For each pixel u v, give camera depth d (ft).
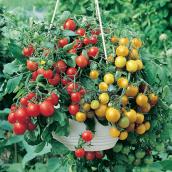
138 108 3.96
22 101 3.64
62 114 3.63
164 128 4.37
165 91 4.03
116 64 3.76
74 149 3.98
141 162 4.48
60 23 3.98
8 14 6.50
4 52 7.57
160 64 4.15
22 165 5.77
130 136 4.22
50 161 5.05
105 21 4.42
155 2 9.53
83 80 3.78
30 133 3.78
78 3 9.47
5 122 6.39
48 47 3.67
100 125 3.84
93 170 4.62
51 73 3.66
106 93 3.70
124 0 9.53
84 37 3.87
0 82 7.52
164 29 9.53
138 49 3.99
